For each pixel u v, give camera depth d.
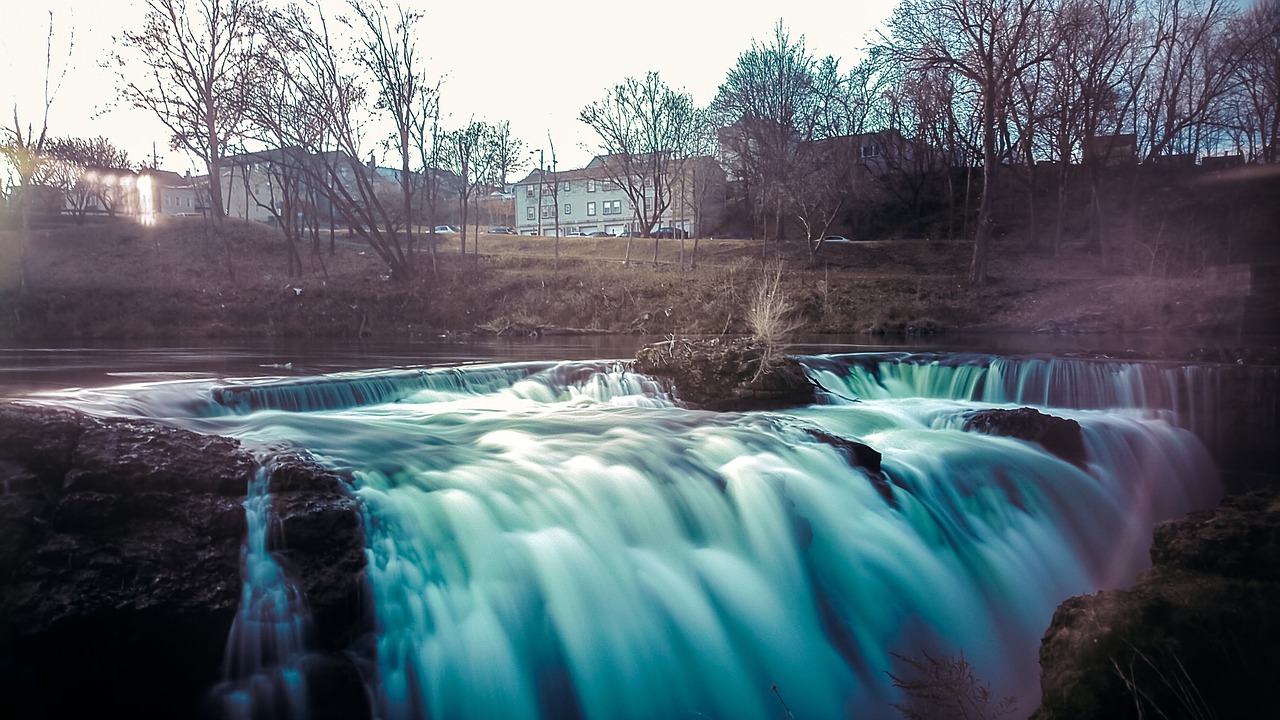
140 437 6.79
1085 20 39.69
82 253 45.25
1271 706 5.14
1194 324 20.19
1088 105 40.06
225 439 7.40
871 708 7.41
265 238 51.12
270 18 39.31
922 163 67.62
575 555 7.52
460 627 6.86
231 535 6.47
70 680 5.80
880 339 27.95
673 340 14.38
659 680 7.22
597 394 13.81
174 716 6.08
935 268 44.69
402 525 7.16
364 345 25.94
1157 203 30.81
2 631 5.59
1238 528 6.05
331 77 40.19
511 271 41.94
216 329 32.06
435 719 6.62
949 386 17.02
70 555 5.96
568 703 6.92
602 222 104.44
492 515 7.54
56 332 31.48
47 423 6.40
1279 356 12.59
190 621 6.04
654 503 8.24
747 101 61.53
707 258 50.84
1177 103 27.77
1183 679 5.20
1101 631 5.52
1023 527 10.19
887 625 8.27
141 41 39.41
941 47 40.50
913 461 10.45
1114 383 15.15
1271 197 11.00
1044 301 33.78
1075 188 47.88
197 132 41.09
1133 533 11.05
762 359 13.63
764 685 7.43
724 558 8.17
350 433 9.28
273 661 6.25
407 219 41.22
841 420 12.31
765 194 52.81
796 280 38.62
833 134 63.66
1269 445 12.74
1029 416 11.99
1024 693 7.62
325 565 6.59
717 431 10.07
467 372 14.15
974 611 8.70
